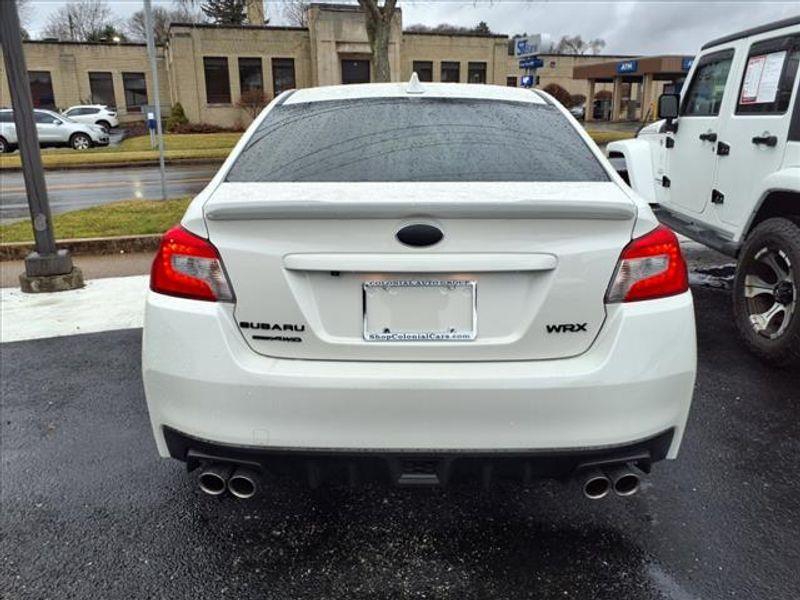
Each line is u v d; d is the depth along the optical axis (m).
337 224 2.02
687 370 2.16
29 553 2.42
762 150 4.34
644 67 35.88
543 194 2.13
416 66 35.97
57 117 25.05
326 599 2.19
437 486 2.16
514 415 2.05
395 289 2.06
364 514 2.64
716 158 4.98
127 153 22.25
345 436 2.07
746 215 4.47
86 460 3.06
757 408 3.49
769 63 4.38
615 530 2.51
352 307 2.07
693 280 6.16
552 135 2.65
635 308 2.09
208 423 2.10
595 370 2.05
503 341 2.08
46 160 19.84
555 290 2.05
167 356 2.12
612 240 2.08
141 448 3.17
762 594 2.18
